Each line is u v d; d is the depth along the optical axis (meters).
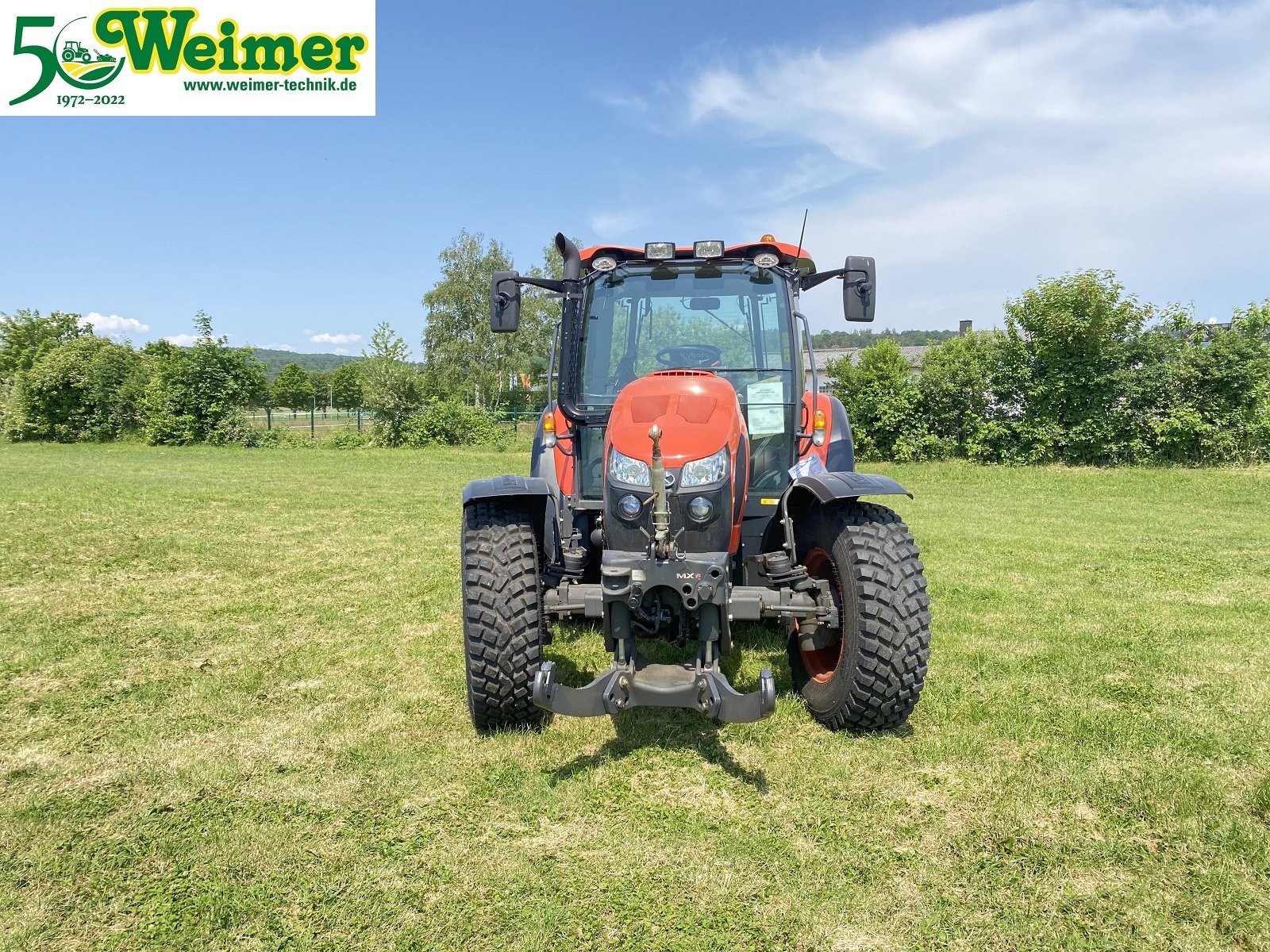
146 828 2.65
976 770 3.03
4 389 32.44
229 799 2.85
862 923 2.20
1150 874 2.39
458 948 2.11
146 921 2.21
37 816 2.72
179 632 4.86
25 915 2.22
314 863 2.47
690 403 3.29
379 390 25.55
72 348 29.50
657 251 4.12
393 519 9.50
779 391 4.05
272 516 9.70
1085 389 16.42
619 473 3.21
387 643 4.66
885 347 21.38
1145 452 16.03
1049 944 2.11
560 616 3.39
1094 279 16.28
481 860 2.49
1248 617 5.14
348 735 3.38
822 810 2.76
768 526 3.93
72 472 15.77
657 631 3.29
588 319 4.16
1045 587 6.02
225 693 3.85
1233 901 2.25
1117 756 3.14
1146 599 5.65
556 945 2.12
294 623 5.09
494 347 48.25
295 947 2.11
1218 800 2.79
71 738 3.35
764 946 2.11
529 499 3.70
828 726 3.40
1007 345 17.16
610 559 3.06
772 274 4.18
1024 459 16.86
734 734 3.35
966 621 5.06
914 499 12.28
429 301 49.25
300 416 60.12
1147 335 16.17
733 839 2.60
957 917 2.21
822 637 3.49
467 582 3.30
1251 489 12.98
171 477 14.81
